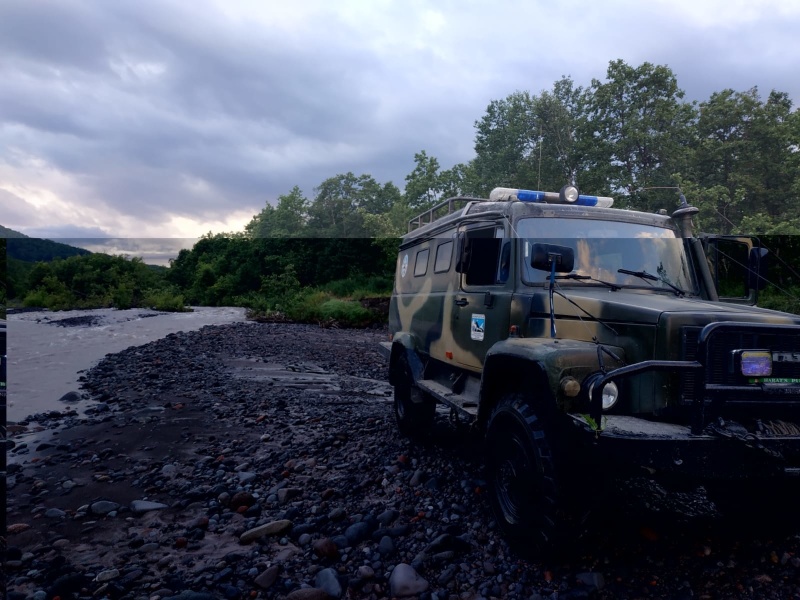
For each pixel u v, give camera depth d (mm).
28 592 2961
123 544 3533
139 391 8328
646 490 3891
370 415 6863
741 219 5961
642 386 3100
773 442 2766
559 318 3629
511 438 3383
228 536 3646
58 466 5031
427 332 5445
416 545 3432
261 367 10773
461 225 4855
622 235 4160
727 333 2916
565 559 3178
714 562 3164
